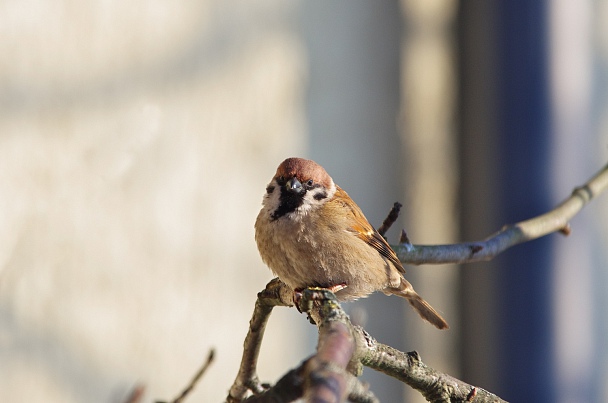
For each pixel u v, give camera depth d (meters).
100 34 10.06
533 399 10.37
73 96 9.87
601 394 11.20
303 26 11.20
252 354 6.92
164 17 10.41
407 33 11.73
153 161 10.30
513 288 10.48
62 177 9.75
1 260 9.34
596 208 11.37
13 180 9.41
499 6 10.81
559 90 10.66
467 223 11.23
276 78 11.02
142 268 10.19
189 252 10.48
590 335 10.74
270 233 7.79
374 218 11.50
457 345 11.41
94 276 9.90
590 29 11.02
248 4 10.90
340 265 7.74
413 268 11.52
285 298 6.55
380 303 11.45
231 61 10.77
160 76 10.37
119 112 10.11
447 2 11.77
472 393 5.59
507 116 10.70
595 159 11.33
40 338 9.55
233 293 10.74
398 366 5.40
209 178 10.62
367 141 11.49
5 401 9.27
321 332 4.48
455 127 11.63
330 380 3.73
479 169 11.01
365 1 11.59
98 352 9.86
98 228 9.94
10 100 9.46
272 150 10.97
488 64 10.94
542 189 10.58
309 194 7.79
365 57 11.55
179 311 10.35
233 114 10.77
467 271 11.12
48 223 9.66
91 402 9.79
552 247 10.45
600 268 11.42
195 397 10.36
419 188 11.63
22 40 9.59
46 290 9.62
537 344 10.39
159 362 10.20
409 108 11.70
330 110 11.32
